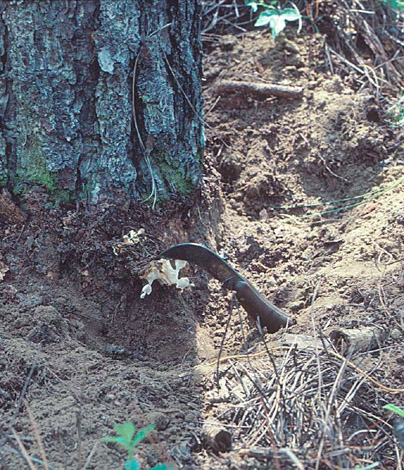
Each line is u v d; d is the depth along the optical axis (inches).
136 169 55.1
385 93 68.1
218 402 47.4
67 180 53.9
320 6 72.2
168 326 54.0
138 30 52.9
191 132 56.6
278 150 65.1
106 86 52.9
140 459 43.8
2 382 47.3
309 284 55.0
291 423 45.3
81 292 53.9
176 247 51.4
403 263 54.4
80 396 46.9
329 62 69.3
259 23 69.3
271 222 61.8
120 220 54.2
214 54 70.2
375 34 72.2
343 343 49.1
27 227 54.0
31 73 52.1
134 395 47.3
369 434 45.9
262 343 51.4
